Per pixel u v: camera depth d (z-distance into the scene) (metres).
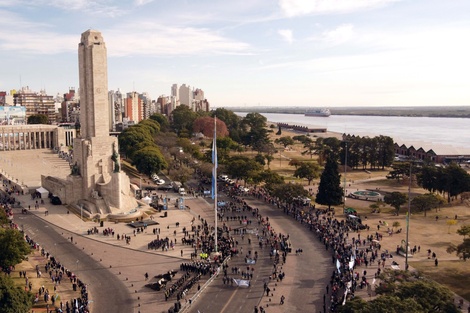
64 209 134.62
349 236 113.25
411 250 101.88
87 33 141.00
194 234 112.69
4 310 61.06
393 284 64.88
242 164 169.75
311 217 127.69
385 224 125.50
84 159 138.88
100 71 141.75
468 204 150.62
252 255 98.75
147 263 92.88
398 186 188.00
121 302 74.25
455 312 58.25
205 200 152.62
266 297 76.88
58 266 88.31
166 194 160.75
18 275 83.12
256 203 150.00
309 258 96.69
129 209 135.38
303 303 74.62
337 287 78.38
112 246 103.44
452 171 154.38
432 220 132.50
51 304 72.38
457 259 97.56
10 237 81.31
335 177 139.88
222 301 75.06
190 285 80.62
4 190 151.00
